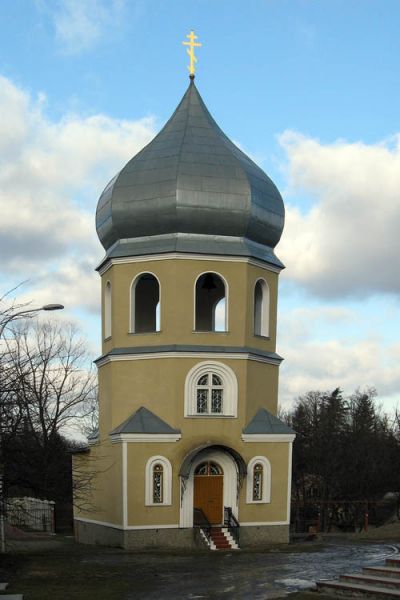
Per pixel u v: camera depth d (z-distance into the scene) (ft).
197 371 127.03
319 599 70.23
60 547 126.11
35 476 97.55
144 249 129.80
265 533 126.21
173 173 128.77
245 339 129.49
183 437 124.98
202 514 124.88
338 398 273.33
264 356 132.26
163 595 79.05
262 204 132.57
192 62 141.79
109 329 136.56
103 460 132.16
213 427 126.52
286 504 128.26
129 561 104.22
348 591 71.15
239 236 131.44
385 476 228.84
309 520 223.10
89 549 120.26
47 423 166.91
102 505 131.03
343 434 238.89
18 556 108.78
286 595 75.31
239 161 132.87
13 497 107.34
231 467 126.11
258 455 127.85
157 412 126.52
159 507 122.01
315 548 118.62
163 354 126.93
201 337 127.95
